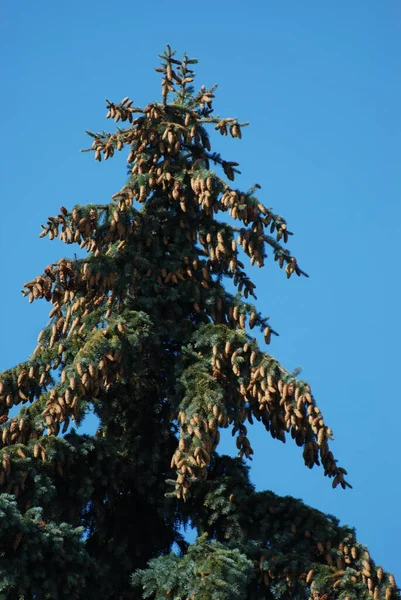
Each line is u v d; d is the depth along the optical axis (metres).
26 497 41.31
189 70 49.28
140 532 45.38
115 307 45.00
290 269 45.12
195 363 43.69
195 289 46.06
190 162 47.78
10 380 43.91
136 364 44.09
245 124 47.22
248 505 44.00
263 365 42.75
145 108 47.03
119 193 45.44
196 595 38.88
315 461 43.53
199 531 44.34
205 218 47.25
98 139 47.50
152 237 46.53
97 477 44.09
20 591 38.75
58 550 39.28
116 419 46.41
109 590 43.41
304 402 42.34
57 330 44.62
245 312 45.53
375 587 41.31
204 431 41.28
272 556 42.12
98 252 44.34
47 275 43.19
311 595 41.22
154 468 45.19
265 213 44.69
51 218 43.91
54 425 41.69
